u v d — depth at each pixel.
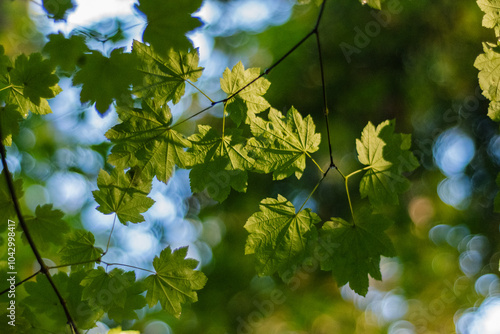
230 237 7.77
